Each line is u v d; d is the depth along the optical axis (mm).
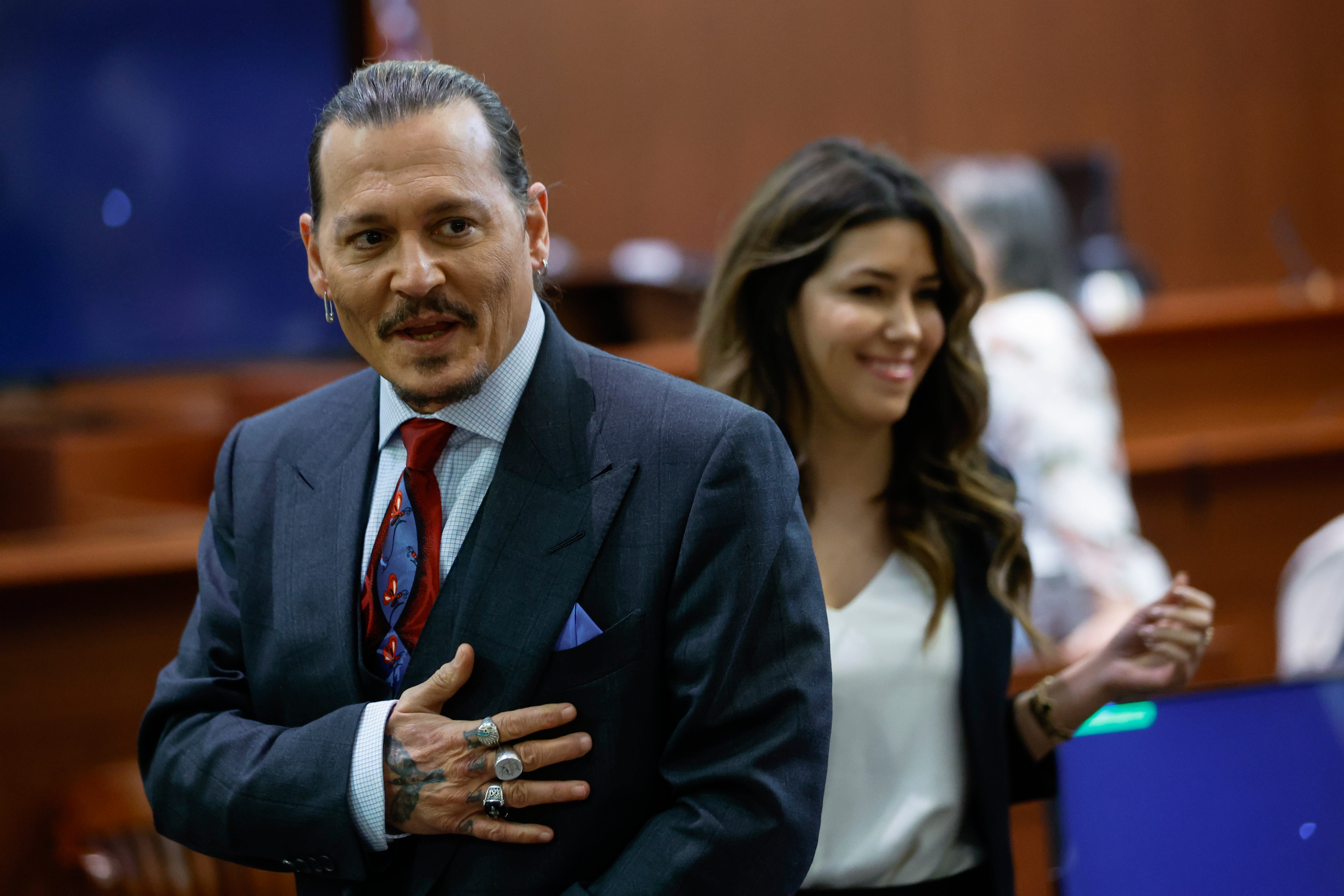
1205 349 8797
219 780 3002
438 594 3033
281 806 2910
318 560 3168
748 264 3982
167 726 3232
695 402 3102
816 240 3867
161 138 7145
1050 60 14891
